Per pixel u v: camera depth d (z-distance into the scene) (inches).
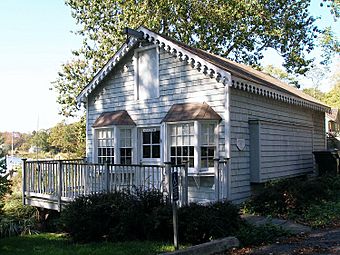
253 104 474.9
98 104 583.2
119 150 529.7
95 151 562.3
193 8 968.3
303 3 1039.0
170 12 928.9
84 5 919.0
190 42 999.0
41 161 486.6
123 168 384.2
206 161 436.5
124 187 366.0
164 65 495.5
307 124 650.8
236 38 1024.2
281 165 517.3
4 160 414.6
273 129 498.6
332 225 336.5
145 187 360.5
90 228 326.6
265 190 405.4
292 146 561.9
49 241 365.4
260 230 297.4
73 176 435.2
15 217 481.4
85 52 939.3
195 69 460.4
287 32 1026.1
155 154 498.6
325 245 265.9
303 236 298.2
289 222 351.9
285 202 382.9
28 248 334.3
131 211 316.5
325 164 630.5
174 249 266.2
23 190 510.3
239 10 987.3
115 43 892.6
